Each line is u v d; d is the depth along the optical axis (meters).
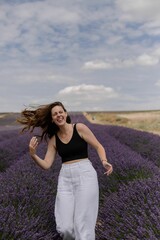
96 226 4.36
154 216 3.34
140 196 4.08
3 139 16.42
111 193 5.14
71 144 3.77
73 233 3.62
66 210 3.67
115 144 9.78
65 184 3.78
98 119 45.53
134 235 3.44
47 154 4.03
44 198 4.32
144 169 5.82
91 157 7.62
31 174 5.28
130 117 43.47
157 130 24.88
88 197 3.63
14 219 3.42
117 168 5.86
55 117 3.76
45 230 3.59
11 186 4.48
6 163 9.48
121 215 4.03
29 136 15.36
